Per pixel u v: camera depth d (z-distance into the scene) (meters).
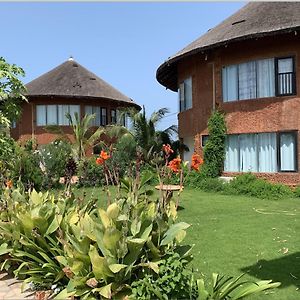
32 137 32.44
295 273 6.13
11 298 5.35
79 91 32.78
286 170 17.02
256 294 5.19
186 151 22.78
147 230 4.94
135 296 4.50
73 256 4.94
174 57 19.84
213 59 19.00
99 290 4.65
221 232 9.07
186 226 5.16
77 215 6.16
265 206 12.97
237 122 18.20
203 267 6.47
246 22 17.98
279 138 17.11
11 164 11.37
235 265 6.56
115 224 5.02
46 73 36.22
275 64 17.06
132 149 19.67
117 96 35.47
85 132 27.64
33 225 5.91
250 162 18.00
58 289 5.37
